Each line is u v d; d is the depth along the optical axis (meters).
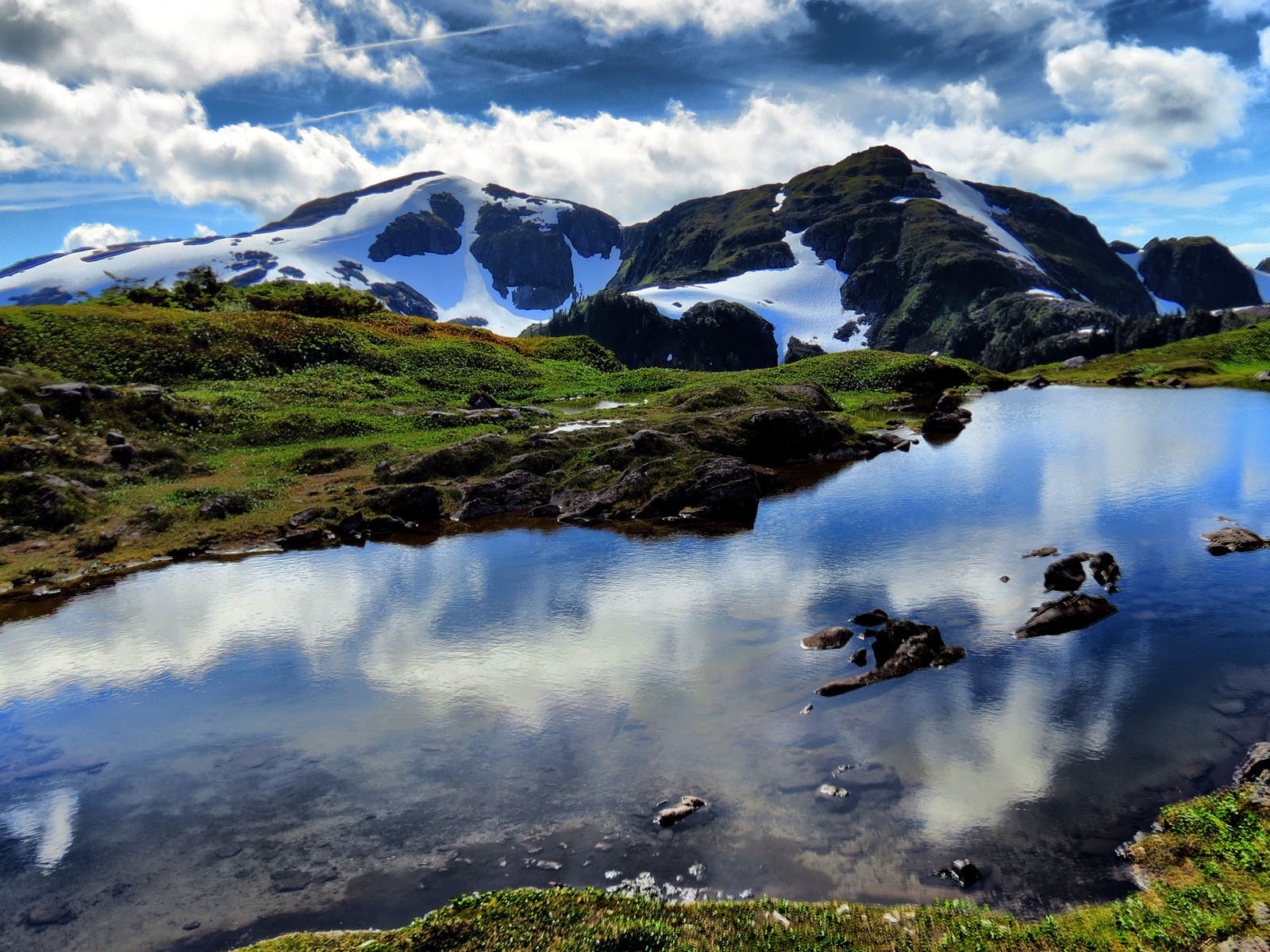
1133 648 22.80
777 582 29.78
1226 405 65.31
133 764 19.66
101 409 50.97
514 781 18.14
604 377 90.69
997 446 53.81
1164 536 32.12
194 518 39.41
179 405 55.09
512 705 21.55
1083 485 41.19
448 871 15.35
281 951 13.06
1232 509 35.06
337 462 49.03
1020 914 13.27
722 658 23.66
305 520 39.41
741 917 13.28
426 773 18.64
